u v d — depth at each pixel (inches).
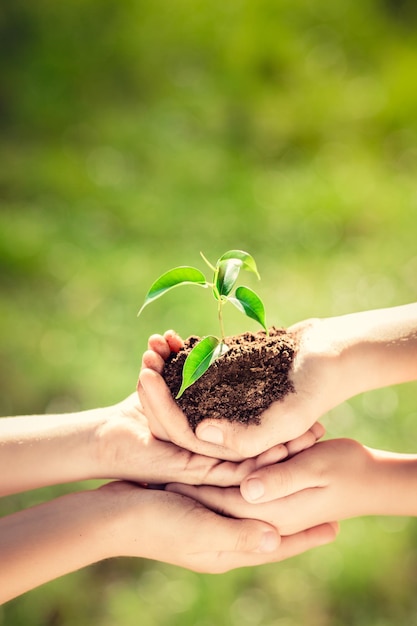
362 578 49.7
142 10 130.7
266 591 49.4
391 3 138.3
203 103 115.7
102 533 34.2
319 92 119.9
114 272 78.4
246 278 77.4
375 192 95.6
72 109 112.3
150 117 111.8
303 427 34.5
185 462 35.3
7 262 78.1
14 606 48.3
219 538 34.4
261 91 120.0
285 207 92.2
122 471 35.6
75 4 130.4
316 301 75.3
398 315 35.7
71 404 62.4
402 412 61.7
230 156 104.4
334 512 35.2
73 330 70.5
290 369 34.7
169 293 73.9
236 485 35.1
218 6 133.9
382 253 83.0
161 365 34.8
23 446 35.7
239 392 34.4
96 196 92.4
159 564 50.6
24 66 118.5
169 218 89.1
